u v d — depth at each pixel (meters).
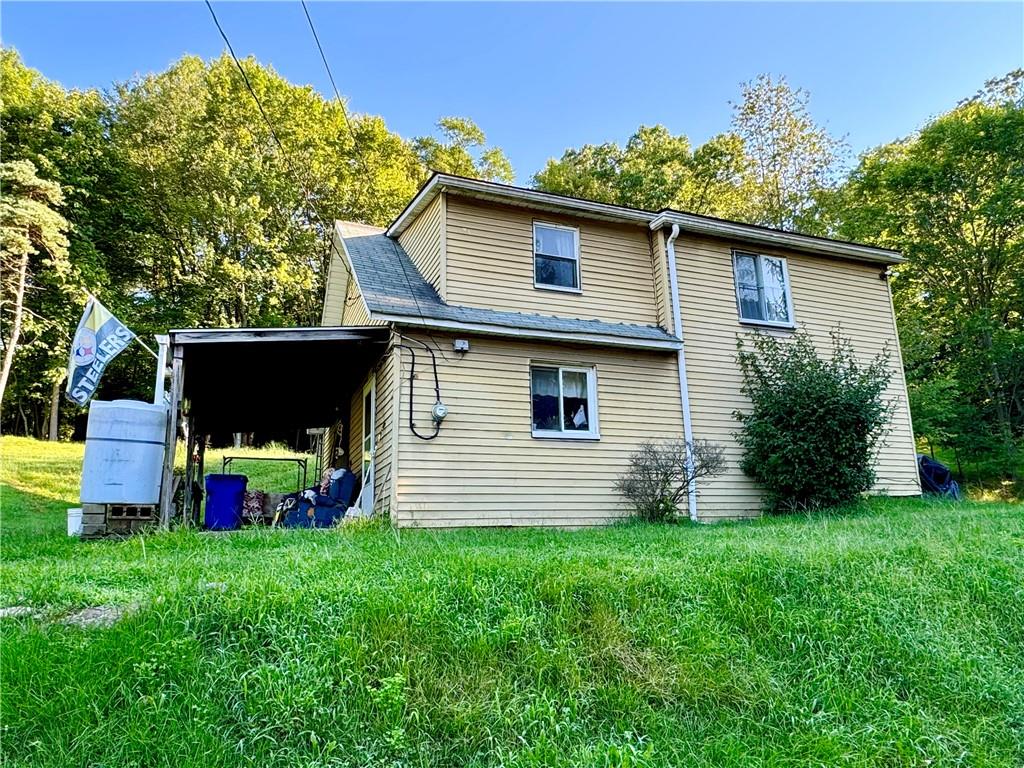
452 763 2.96
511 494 9.00
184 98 24.72
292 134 24.83
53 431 24.41
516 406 9.34
